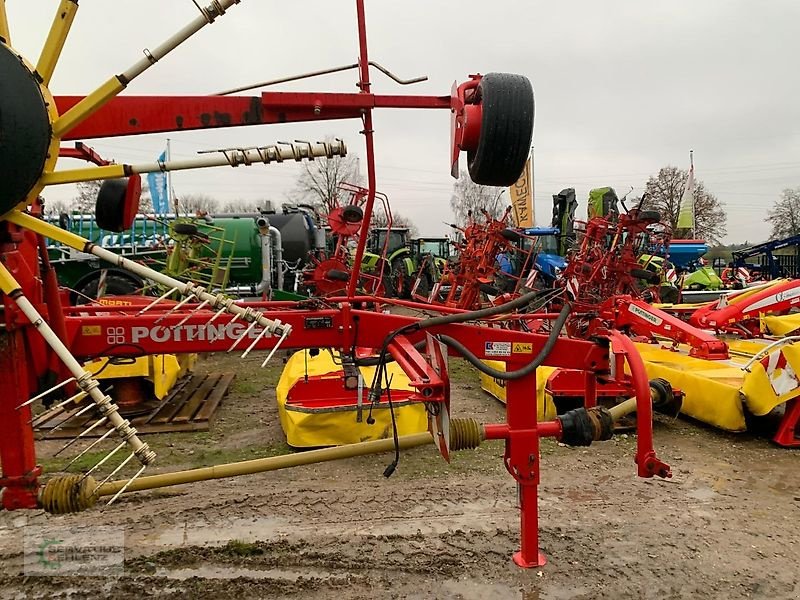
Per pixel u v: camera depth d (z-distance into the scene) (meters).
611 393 5.71
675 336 6.15
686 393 5.89
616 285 9.69
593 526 3.83
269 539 3.67
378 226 19.47
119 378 6.27
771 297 6.82
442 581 3.21
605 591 3.12
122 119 2.31
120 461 4.98
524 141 2.44
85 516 3.96
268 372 8.75
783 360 5.19
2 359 2.15
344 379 5.13
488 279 9.79
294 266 13.84
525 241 14.60
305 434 5.12
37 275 2.43
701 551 3.53
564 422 3.13
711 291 15.62
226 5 1.91
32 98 1.83
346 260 8.66
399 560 3.42
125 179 2.95
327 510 4.07
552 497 4.29
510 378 2.91
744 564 3.39
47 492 2.23
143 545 3.60
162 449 5.37
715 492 4.38
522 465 3.12
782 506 4.15
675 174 43.62
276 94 2.38
